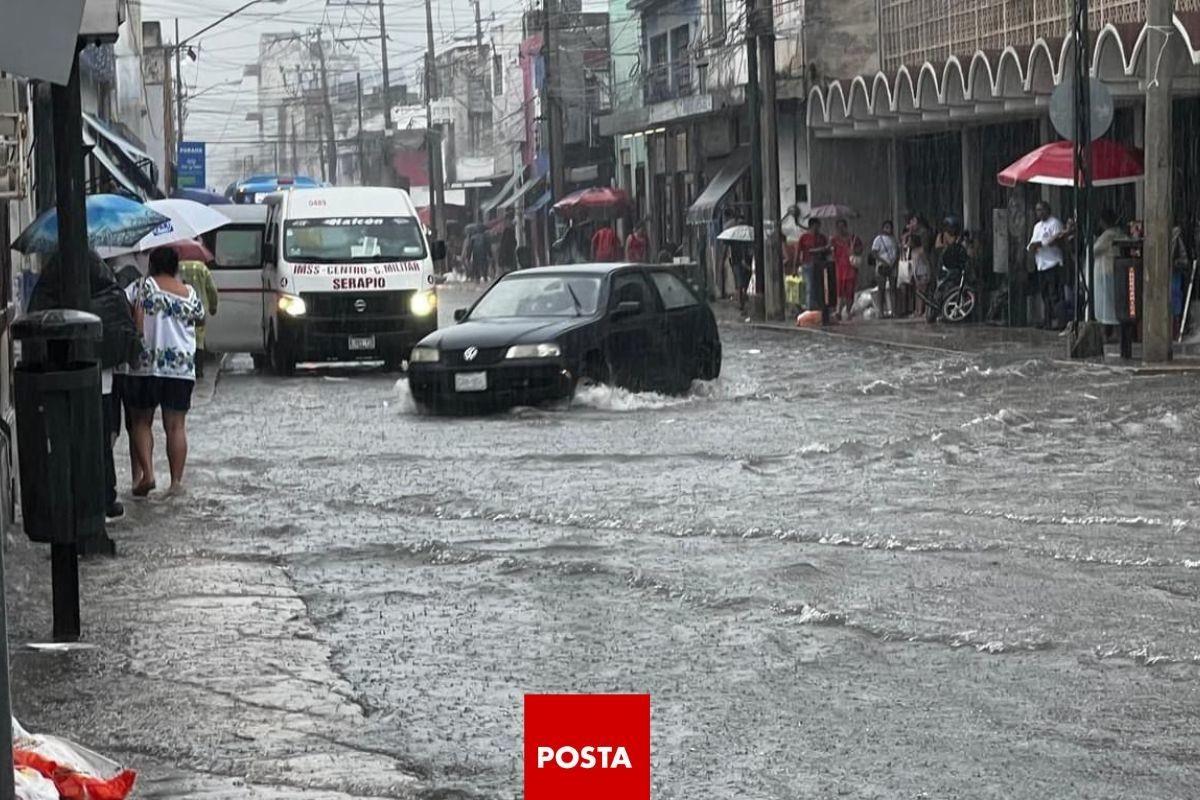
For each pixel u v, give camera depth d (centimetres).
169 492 1812
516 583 1321
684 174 7119
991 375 2944
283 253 3534
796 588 1272
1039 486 1744
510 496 1758
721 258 6147
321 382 3319
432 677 1040
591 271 2781
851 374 3077
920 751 872
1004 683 1003
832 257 4588
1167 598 1218
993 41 4606
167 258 1794
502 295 2800
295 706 977
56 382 1113
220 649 1116
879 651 1085
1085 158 3177
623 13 8388
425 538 1521
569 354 2611
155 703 986
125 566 1408
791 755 869
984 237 4556
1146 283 2994
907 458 1975
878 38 5362
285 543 1513
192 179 8275
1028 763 849
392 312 3525
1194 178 3869
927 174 5231
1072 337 3172
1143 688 987
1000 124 4741
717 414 2500
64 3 612
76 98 1345
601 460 2027
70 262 1357
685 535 1512
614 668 1054
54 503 1117
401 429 2419
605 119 7544
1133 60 3378
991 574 1310
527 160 10044
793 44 5547
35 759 736
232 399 2941
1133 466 1872
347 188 3688
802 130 5641
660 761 860
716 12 6638
